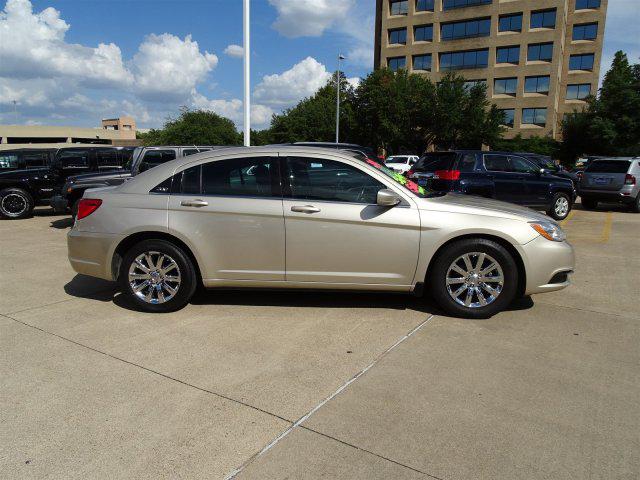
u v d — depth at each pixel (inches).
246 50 544.4
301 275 179.2
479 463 97.7
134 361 143.4
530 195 456.8
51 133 3575.3
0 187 458.3
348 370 137.8
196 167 184.5
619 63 2014.0
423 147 1622.8
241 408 118.0
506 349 152.4
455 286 179.9
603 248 326.0
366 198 178.2
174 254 180.5
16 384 129.1
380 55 2191.2
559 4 1770.4
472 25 1942.7
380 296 204.8
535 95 1857.8
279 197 178.2
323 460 98.8
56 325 172.1
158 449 102.3
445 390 126.5
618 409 117.8
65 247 317.7
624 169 548.1
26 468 96.1
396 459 99.1
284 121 1919.3
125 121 5113.2
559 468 96.3
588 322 177.6
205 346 154.2
